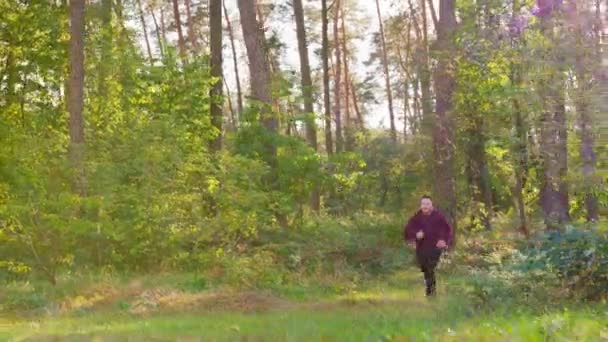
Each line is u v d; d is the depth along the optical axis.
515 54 18.75
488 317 9.70
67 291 14.75
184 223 18.52
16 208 15.38
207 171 20.42
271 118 23.81
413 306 11.56
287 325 9.08
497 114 21.34
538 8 17.42
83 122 20.78
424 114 25.08
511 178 27.77
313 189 22.91
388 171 33.03
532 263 12.13
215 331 8.72
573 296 11.87
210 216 19.75
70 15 20.31
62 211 16.19
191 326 9.46
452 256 20.19
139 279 16.33
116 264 17.75
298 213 22.61
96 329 9.55
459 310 10.64
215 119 26.66
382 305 11.95
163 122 21.41
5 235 15.77
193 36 44.12
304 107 27.20
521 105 18.30
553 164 19.48
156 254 18.08
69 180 17.38
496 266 14.38
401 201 28.89
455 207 23.72
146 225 17.92
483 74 21.14
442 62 22.73
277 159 22.50
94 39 25.39
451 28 23.44
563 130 18.17
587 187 15.87
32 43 25.08
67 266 17.12
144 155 19.28
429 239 13.32
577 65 16.03
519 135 20.53
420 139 24.44
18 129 21.30
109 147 20.55
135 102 25.56
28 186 16.27
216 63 26.81
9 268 15.88
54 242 15.77
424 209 13.40
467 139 23.84
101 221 17.06
